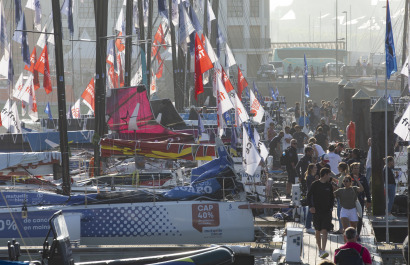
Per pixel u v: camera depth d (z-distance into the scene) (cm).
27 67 4119
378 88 12538
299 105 8131
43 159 3281
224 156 3212
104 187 3441
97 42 3991
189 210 3120
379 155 3697
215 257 2502
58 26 3325
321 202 2736
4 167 3228
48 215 3080
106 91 3606
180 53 7138
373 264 2645
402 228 3575
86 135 4266
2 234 3069
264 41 15312
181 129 4259
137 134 3597
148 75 6166
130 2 4831
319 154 4191
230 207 3141
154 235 3117
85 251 2953
